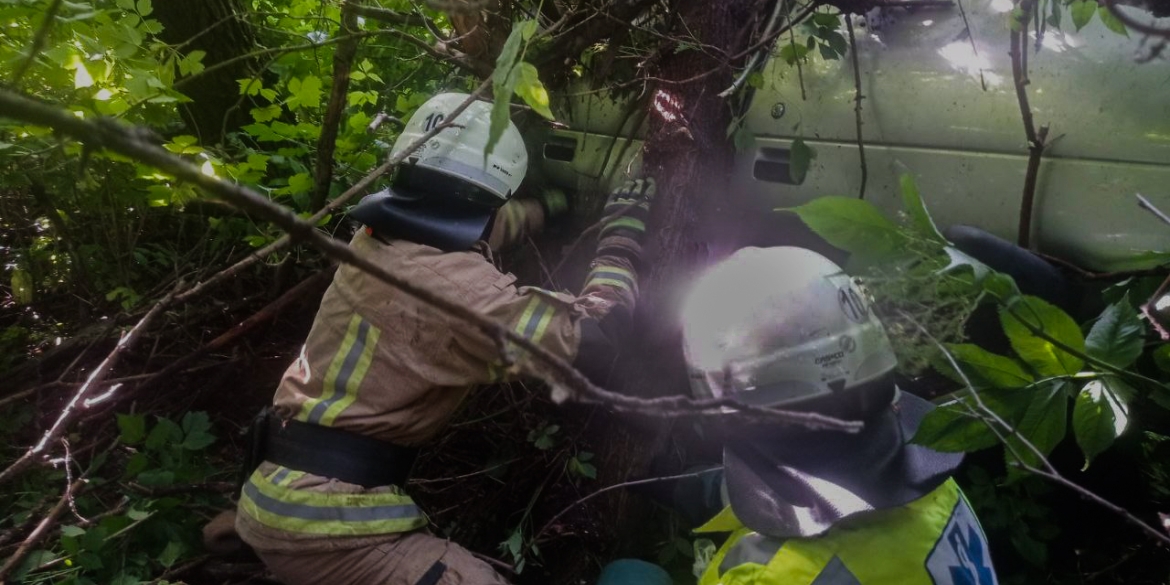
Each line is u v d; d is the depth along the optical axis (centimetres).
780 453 134
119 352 182
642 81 230
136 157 60
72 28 183
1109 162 165
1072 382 116
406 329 166
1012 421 115
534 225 241
